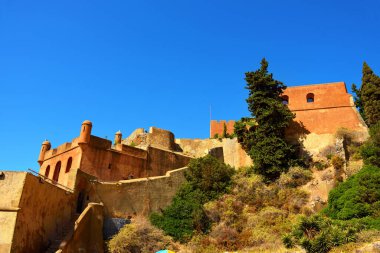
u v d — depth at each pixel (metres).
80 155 36.53
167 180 35.66
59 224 26.23
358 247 20.44
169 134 53.91
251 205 33.75
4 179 21.73
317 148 39.84
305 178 35.19
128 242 28.02
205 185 35.84
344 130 39.22
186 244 30.25
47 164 42.69
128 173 39.94
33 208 22.64
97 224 28.06
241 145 43.03
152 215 32.91
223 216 32.44
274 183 35.94
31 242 21.94
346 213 27.52
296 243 22.88
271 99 40.41
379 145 33.19
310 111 42.81
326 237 21.06
